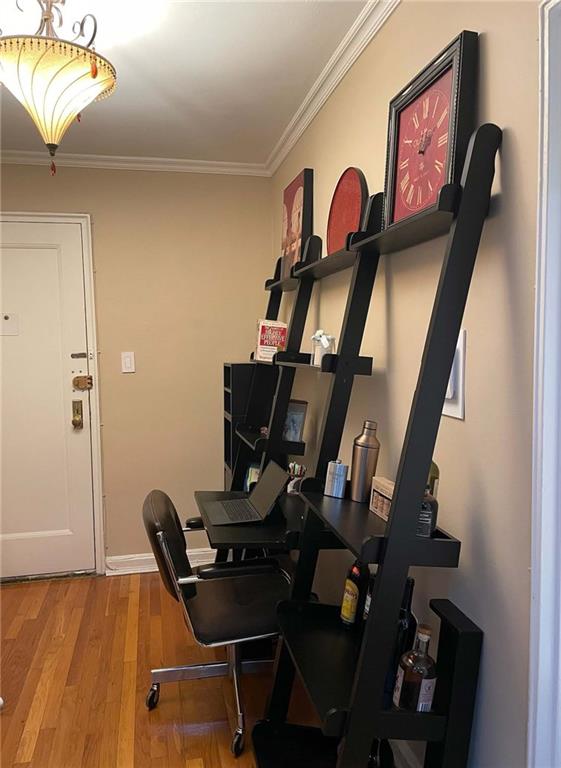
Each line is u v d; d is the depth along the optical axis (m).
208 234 3.14
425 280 1.38
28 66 1.37
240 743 1.72
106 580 3.04
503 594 1.08
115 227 3.02
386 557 1.10
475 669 1.15
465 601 1.21
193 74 2.01
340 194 1.93
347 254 1.66
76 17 1.62
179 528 1.88
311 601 1.67
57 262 2.96
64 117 1.53
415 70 1.41
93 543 3.12
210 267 3.16
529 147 0.99
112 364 3.07
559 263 0.95
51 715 1.89
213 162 3.04
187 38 1.76
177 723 1.87
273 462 2.18
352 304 1.58
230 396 2.84
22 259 2.93
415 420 1.10
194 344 3.17
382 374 1.64
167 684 2.08
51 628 2.49
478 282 1.14
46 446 3.03
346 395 1.60
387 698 1.23
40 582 3.02
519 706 1.03
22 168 2.88
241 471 2.58
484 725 1.14
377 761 1.45
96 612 2.65
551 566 0.98
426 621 1.38
